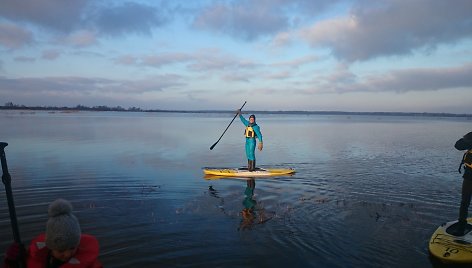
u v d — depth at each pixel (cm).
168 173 1294
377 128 4841
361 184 1137
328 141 2645
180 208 848
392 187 1092
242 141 2555
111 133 3158
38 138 2544
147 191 1011
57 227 270
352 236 680
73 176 1204
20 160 1532
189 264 558
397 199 951
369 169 1416
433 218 790
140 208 842
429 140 2812
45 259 294
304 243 645
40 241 298
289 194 1003
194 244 632
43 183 1089
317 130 4147
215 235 676
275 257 588
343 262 575
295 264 566
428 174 1314
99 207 843
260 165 1510
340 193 1017
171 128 4150
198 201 916
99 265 307
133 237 659
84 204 867
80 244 301
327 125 5800
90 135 2884
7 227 699
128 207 849
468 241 634
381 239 668
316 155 1831
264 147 2206
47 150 1872
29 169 1321
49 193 969
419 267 565
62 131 3281
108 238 653
